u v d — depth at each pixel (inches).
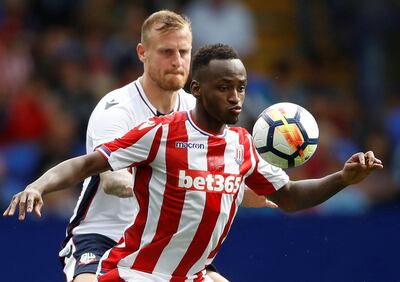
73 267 899.4
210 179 748.0
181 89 933.8
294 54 2132.1
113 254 767.1
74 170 733.3
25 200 701.9
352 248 1407.5
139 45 921.5
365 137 1866.4
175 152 744.3
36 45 1884.8
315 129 760.3
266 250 1390.3
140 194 756.6
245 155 770.2
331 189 770.8
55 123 1712.6
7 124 1748.3
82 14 1964.8
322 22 2153.1
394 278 1412.4
